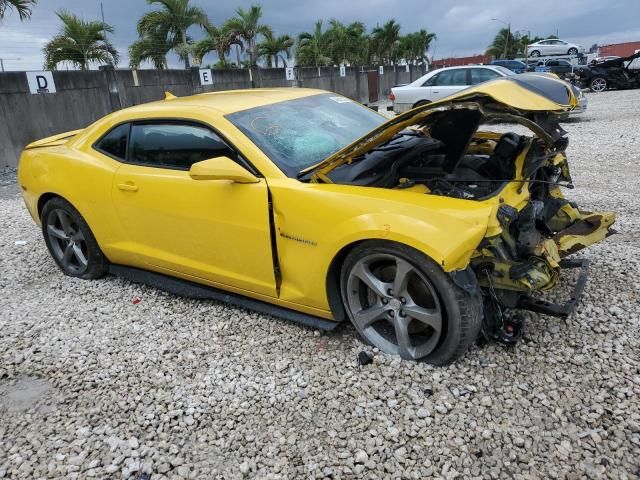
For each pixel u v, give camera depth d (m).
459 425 2.52
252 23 25.58
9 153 11.22
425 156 3.40
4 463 2.52
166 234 3.75
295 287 3.26
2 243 5.83
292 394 2.85
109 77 13.07
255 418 2.70
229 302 3.70
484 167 3.51
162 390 2.98
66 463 2.49
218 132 3.42
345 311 3.27
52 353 3.45
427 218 2.70
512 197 3.14
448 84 14.20
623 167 7.95
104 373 3.18
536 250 2.92
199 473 2.38
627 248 4.40
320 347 3.26
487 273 2.87
